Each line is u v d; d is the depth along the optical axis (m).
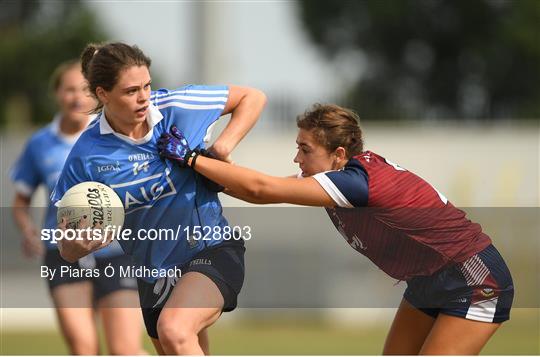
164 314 17.22
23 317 38.53
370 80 104.06
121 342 22.00
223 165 17.42
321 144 18.22
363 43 105.44
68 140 25.67
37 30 111.62
